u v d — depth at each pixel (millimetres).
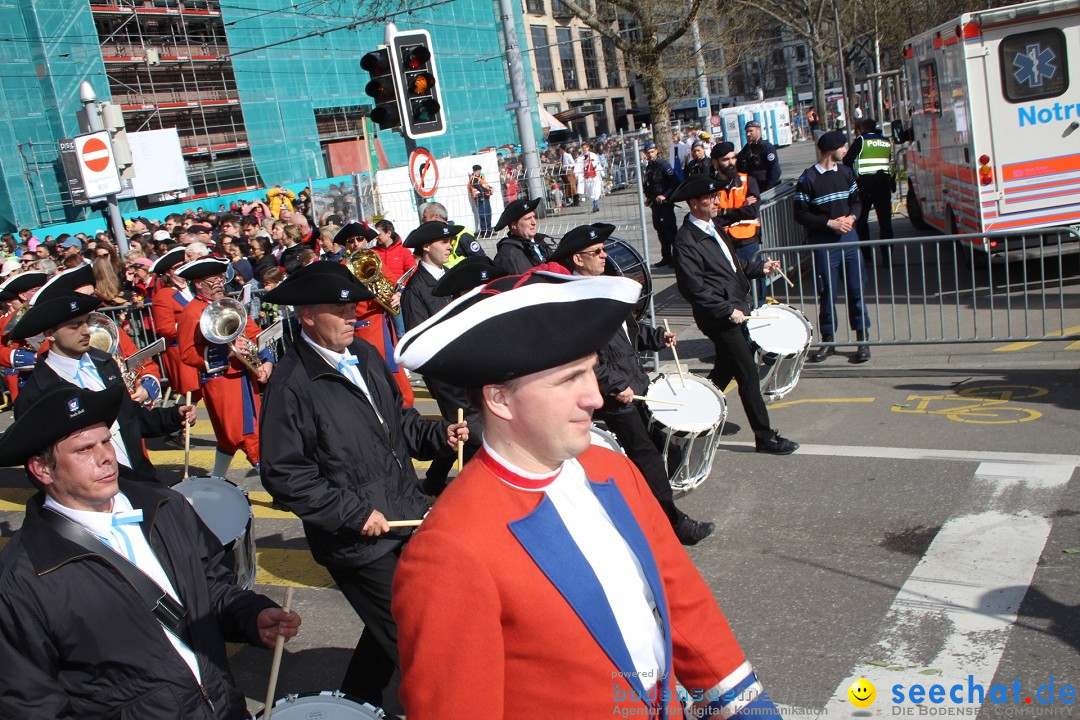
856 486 6059
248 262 12672
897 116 21719
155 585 2812
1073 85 10562
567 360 1891
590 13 21219
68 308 4828
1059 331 8930
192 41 39500
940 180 12961
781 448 6738
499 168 15227
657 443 5605
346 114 41250
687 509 6055
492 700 1855
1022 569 4746
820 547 5312
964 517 5414
